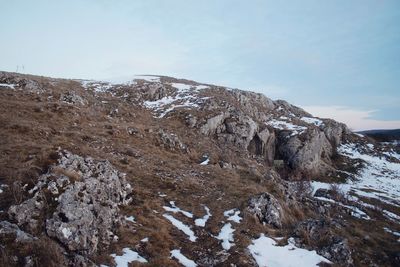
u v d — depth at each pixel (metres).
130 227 21.06
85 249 17.12
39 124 33.12
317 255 23.83
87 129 37.28
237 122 60.81
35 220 17.03
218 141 56.44
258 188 33.62
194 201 27.81
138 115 54.44
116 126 41.03
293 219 30.25
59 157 22.61
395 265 27.98
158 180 30.09
